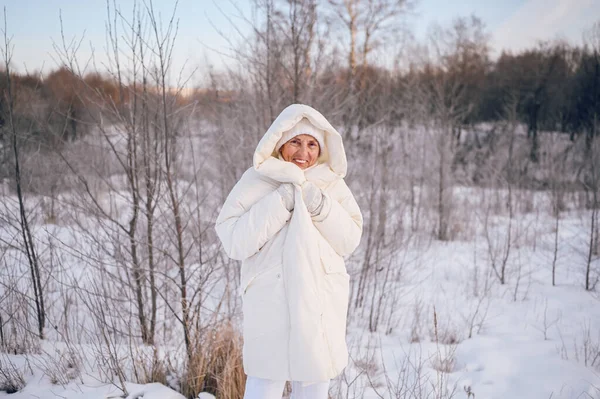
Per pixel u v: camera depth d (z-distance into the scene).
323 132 2.07
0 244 4.48
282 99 5.27
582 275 6.80
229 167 5.56
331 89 5.94
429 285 6.34
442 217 9.51
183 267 3.27
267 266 1.85
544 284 6.52
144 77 3.38
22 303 3.68
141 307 3.57
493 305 5.60
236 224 1.84
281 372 1.78
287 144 2.02
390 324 4.90
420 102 13.50
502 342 4.30
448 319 4.96
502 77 22.31
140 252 4.01
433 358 3.86
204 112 6.86
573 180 11.90
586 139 13.13
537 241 8.71
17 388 2.87
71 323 3.90
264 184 1.96
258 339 1.82
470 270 7.08
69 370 3.06
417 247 8.05
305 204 1.87
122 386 2.76
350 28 10.98
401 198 7.89
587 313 5.25
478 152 16.09
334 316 1.89
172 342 3.77
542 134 19.03
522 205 11.88
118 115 3.46
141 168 3.55
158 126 3.43
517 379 3.42
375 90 8.83
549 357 3.84
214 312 3.19
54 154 4.32
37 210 4.50
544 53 21.84
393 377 3.40
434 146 10.73
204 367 2.94
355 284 5.77
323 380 1.78
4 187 4.36
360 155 6.49
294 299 1.79
